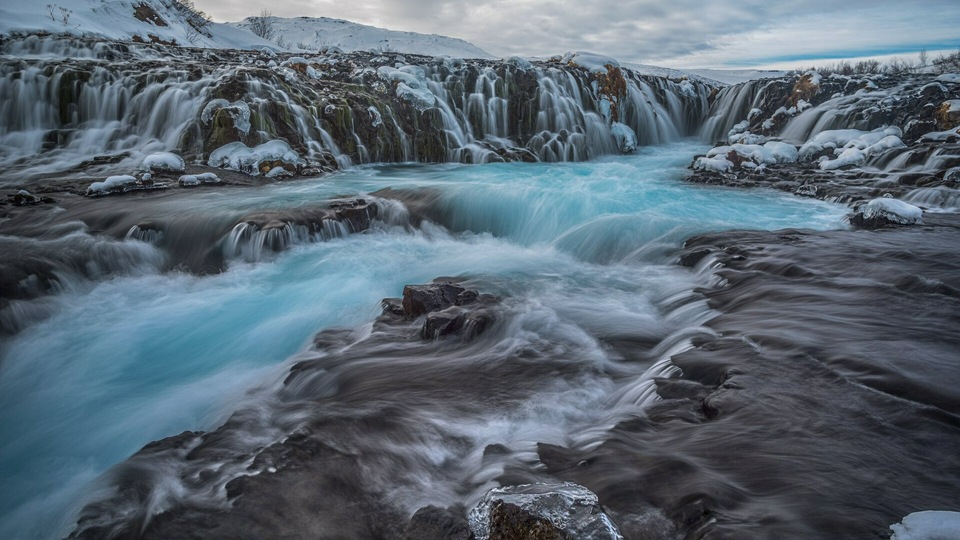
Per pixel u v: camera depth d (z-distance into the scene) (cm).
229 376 614
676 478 320
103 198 1166
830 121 2044
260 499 324
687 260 885
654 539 273
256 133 1514
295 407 463
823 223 1102
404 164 1780
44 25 2620
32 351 690
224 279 902
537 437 407
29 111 1591
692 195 1373
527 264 952
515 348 583
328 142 1650
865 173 1536
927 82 2142
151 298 835
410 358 568
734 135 2347
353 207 1112
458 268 927
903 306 614
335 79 1955
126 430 527
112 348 688
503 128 2066
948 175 1311
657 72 5881
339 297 815
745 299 679
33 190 1200
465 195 1220
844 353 486
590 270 910
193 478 354
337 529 302
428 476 357
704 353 505
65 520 365
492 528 272
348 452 375
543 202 1198
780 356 487
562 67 2300
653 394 449
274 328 726
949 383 429
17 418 571
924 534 259
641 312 705
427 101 1866
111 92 1630
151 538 293
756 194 1397
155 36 3300
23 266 815
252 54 2641
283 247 988
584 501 267
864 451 341
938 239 927
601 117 2255
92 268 884
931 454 338
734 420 384
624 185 1503
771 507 286
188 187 1287
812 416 384
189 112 1549
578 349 584
